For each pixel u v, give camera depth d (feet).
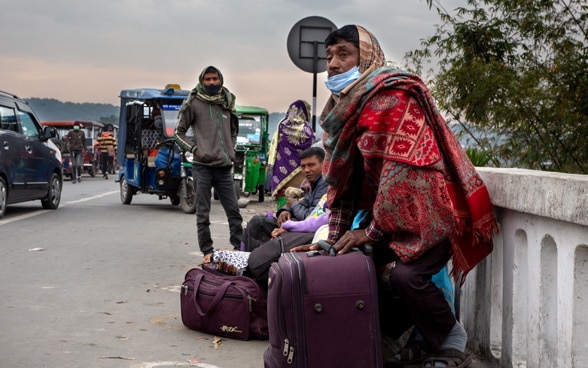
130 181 52.75
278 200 38.68
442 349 13.64
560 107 27.71
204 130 26.66
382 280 14.23
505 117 28.84
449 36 32.27
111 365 14.76
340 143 13.42
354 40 13.74
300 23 38.65
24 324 17.93
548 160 28.40
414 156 12.53
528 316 12.91
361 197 14.43
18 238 33.65
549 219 12.01
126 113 52.19
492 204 13.73
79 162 96.94
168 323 18.39
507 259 13.58
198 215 26.71
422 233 12.71
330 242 13.82
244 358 15.49
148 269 25.98
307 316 12.18
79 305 20.11
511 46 31.63
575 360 11.34
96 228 38.29
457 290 16.17
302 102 38.40
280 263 12.62
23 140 44.21
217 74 26.78
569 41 29.91
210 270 17.99
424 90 12.78
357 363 12.29
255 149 58.59
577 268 11.30
